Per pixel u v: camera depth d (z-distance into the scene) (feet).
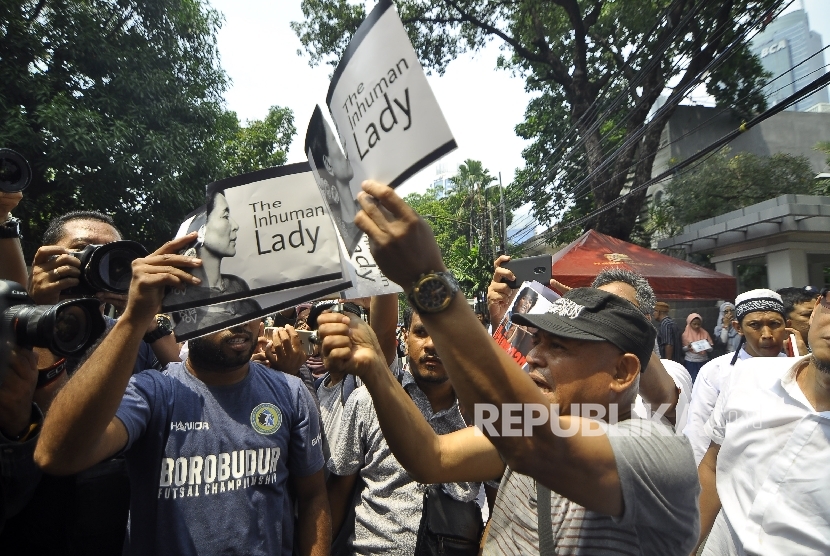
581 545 4.41
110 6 34.71
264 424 6.43
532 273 9.16
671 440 4.43
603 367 4.66
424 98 3.47
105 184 32.01
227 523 5.92
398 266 3.41
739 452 6.98
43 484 6.07
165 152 33.09
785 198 36.14
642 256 32.65
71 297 5.83
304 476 6.84
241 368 6.61
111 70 33.32
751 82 48.91
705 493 7.88
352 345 5.21
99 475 6.31
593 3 48.47
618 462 3.95
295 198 5.16
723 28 27.68
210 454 6.08
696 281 30.76
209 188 5.18
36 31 31.12
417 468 5.39
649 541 4.27
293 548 7.09
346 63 4.03
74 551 6.05
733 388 7.35
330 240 5.09
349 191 4.02
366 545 7.27
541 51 50.80
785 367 6.96
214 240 5.12
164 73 35.04
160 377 6.30
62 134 29.19
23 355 4.79
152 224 34.30
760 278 42.24
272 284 5.09
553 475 3.78
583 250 32.04
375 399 5.22
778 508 6.46
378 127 3.74
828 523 6.23
